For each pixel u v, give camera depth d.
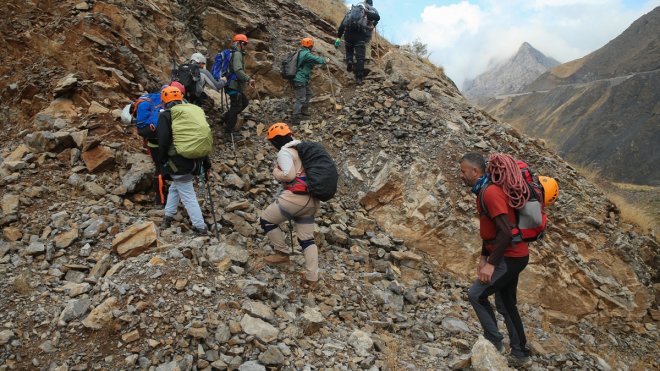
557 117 152.12
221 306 4.24
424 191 7.96
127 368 3.71
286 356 4.00
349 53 10.73
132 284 4.28
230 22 10.38
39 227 5.18
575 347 6.77
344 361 4.20
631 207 10.27
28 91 7.15
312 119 9.62
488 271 4.42
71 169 6.04
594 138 124.69
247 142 8.42
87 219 5.35
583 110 145.00
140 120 5.63
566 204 8.95
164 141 5.14
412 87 10.40
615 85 148.75
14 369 3.68
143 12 8.62
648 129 113.06
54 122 6.51
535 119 167.25
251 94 9.98
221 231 5.86
